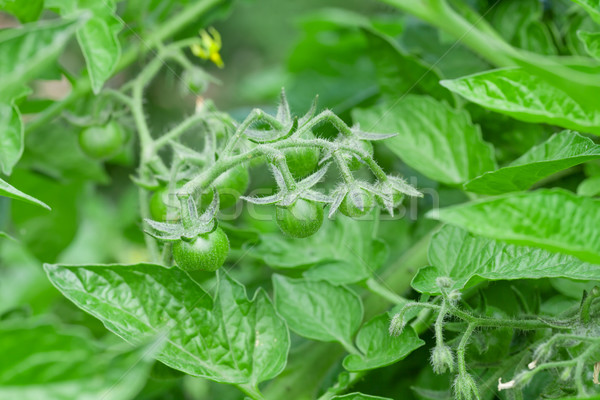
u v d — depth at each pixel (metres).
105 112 0.50
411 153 0.49
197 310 0.43
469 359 0.45
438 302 0.44
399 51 0.51
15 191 0.40
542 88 0.42
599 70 0.40
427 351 0.50
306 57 0.67
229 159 0.42
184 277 0.43
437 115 0.49
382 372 0.50
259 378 0.43
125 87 0.50
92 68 0.45
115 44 0.46
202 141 0.50
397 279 0.49
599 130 0.41
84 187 0.58
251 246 0.48
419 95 0.50
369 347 0.44
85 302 0.42
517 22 0.52
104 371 0.36
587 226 0.37
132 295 0.43
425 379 0.48
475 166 0.48
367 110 0.51
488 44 0.50
